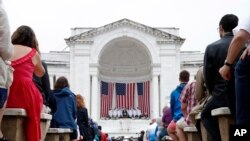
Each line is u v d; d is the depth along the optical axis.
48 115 11.05
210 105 9.38
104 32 61.31
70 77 61.12
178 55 61.16
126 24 60.94
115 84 65.19
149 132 25.17
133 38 60.97
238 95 6.71
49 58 63.22
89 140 18.22
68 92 15.27
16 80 9.15
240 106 6.66
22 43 9.83
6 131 8.95
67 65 63.12
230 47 7.45
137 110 62.97
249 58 6.53
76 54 61.00
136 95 64.69
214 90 9.41
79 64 60.78
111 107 63.84
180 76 14.91
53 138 13.48
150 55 61.06
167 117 18.09
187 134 12.80
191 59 64.25
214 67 9.42
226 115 8.72
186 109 12.83
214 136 9.41
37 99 9.37
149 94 63.75
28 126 9.19
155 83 60.28
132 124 59.97
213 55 9.41
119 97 64.56
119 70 65.38
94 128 23.88
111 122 60.09
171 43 61.09
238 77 6.72
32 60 9.57
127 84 65.38
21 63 9.30
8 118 8.98
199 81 11.18
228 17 9.61
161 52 61.06
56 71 62.78
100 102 63.50
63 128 14.42
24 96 9.11
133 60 65.06
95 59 60.81
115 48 63.47
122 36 60.84
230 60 7.64
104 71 64.69
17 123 8.98
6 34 7.24
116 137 58.91
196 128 11.84
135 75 65.38
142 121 60.12
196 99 11.85
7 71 7.59
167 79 60.38
